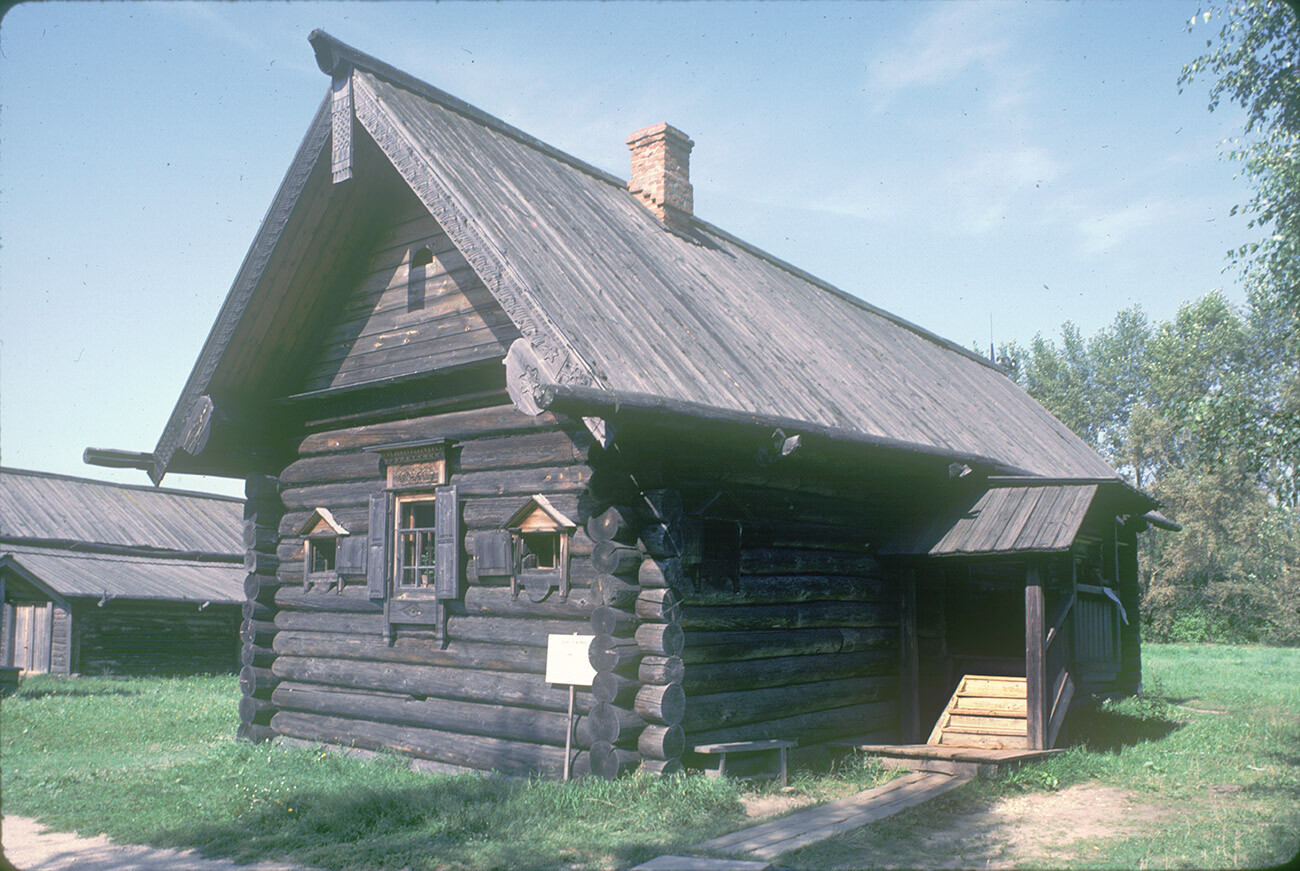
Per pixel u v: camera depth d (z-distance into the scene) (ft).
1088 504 35.47
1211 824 25.32
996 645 45.47
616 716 27.30
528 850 22.17
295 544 39.32
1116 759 34.01
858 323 54.44
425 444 33.88
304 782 29.40
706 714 29.78
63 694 63.26
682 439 30.19
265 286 36.73
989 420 51.01
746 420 28.71
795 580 34.30
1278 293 35.47
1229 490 131.64
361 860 21.83
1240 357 135.85
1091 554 42.04
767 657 32.73
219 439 39.47
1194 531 133.49
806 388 35.73
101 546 93.30
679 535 28.66
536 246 31.45
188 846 23.88
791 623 33.76
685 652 29.35
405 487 34.86
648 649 27.91
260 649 39.27
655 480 29.25
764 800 28.22
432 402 34.73
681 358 31.01
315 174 34.81
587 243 35.27
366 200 36.65
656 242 41.88
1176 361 142.31
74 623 79.15
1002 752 32.50
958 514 38.52
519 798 26.11
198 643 87.51
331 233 36.65
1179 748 36.60
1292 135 33.99
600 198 42.63
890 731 38.34
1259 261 34.73
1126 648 52.80
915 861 21.89
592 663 28.09
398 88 36.37
